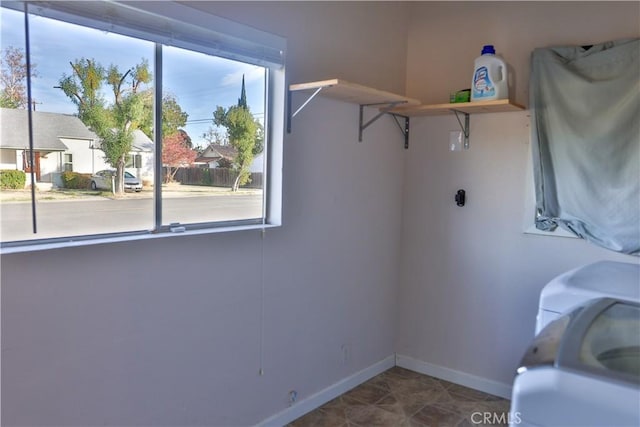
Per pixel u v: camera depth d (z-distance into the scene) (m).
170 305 1.80
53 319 1.49
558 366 0.82
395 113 2.79
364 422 2.39
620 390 0.75
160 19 1.66
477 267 2.75
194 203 1.92
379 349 2.93
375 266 2.83
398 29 2.86
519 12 2.54
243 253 2.05
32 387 1.46
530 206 2.54
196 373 1.92
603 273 1.71
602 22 2.31
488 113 2.65
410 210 2.98
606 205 2.26
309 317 2.41
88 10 1.49
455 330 2.85
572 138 2.33
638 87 2.15
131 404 1.71
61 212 1.54
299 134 2.24
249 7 1.96
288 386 2.34
